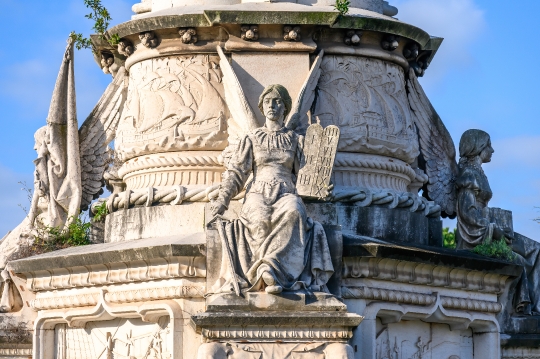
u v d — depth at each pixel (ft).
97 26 50.88
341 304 40.06
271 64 47.52
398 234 47.21
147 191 47.16
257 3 48.16
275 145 42.29
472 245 50.83
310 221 41.52
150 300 43.70
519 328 50.01
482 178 51.62
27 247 50.34
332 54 48.32
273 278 39.60
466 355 48.11
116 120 51.75
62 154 51.44
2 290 51.08
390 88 49.37
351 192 46.42
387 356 44.83
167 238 44.34
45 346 47.93
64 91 51.67
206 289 41.68
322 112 47.57
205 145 47.42
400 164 49.08
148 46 48.73
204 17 47.34
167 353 43.37
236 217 43.57
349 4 48.85
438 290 45.93
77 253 45.21
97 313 45.39
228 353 39.45
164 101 48.08
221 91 47.85
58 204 51.01
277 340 39.75
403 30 48.96
